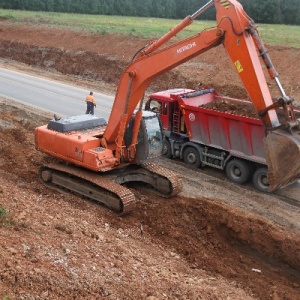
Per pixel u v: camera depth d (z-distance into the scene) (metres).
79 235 10.51
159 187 14.04
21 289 7.56
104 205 13.20
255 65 10.29
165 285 9.19
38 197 13.07
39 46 40.84
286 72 28.05
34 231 9.91
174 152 17.73
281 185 10.07
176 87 29.84
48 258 8.75
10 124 20.17
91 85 31.91
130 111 12.84
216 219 12.84
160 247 11.64
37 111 23.56
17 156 16.66
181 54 11.41
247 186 15.54
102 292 8.22
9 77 32.78
